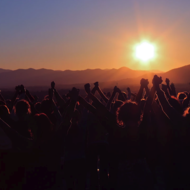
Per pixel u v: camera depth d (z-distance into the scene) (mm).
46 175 4488
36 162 4469
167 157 4914
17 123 4672
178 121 4648
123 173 4738
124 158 4785
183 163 4801
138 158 4785
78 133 5766
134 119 4785
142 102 5371
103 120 4906
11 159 4469
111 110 6504
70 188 5848
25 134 4660
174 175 4871
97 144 6098
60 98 6129
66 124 4500
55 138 4473
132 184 4684
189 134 4699
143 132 4770
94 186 6184
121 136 4793
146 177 4707
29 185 4484
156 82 4719
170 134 4898
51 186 4520
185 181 4801
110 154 4848
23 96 5969
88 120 6219
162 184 7141
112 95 6098
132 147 4773
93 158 6172
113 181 4801
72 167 5742
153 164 5453
